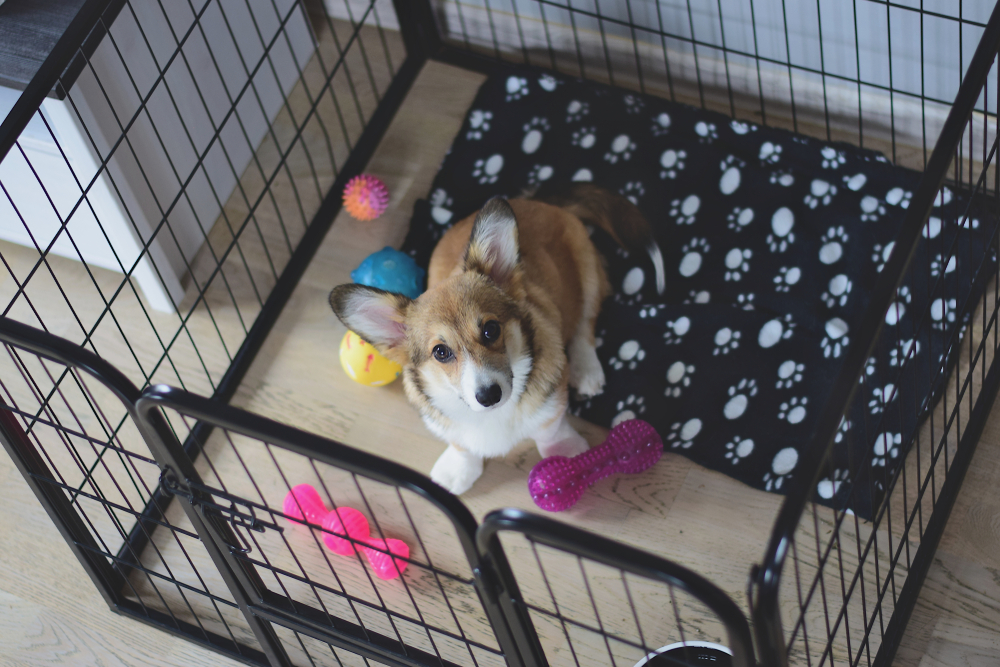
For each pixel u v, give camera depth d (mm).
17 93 2391
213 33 2742
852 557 2174
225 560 1867
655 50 3027
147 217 2617
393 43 3312
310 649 2207
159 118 2596
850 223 2592
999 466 2244
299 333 2729
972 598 2092
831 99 2875
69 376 2715
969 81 1606
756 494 2309
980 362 2395
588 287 2549
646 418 2449
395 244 2869
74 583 2359
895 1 2547
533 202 2523
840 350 2424
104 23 2131
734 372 2461
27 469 1942
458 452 2365
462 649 2152
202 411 1482
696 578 1271
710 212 2730
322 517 2307
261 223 2957
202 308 2814
